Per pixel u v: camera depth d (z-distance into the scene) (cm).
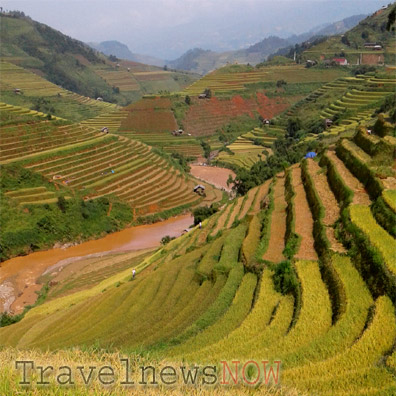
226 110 16075
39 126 9100
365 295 2012
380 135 4306
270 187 4816
